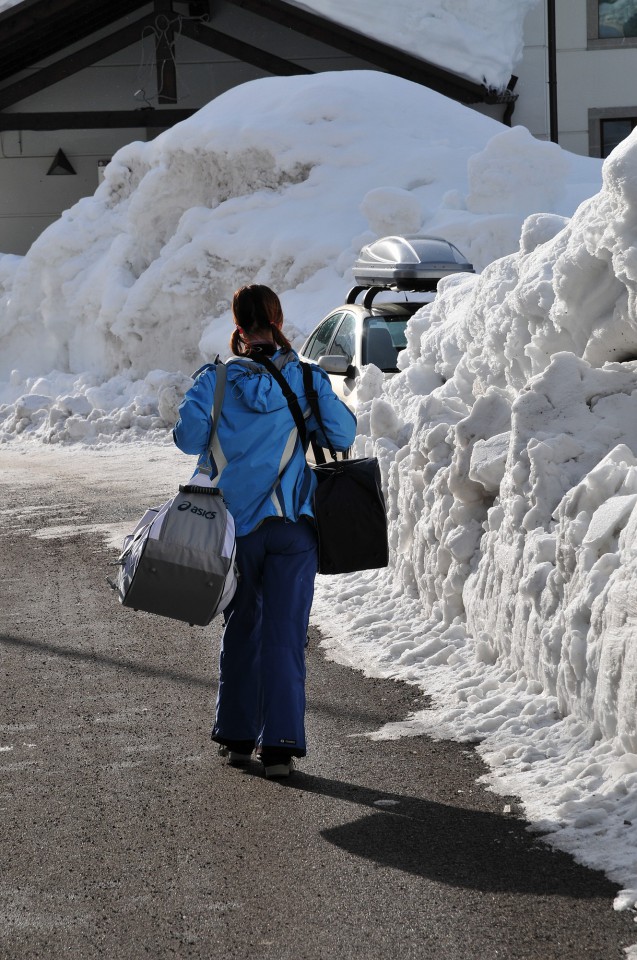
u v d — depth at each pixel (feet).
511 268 47.75
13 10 166.50
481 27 167.84
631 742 26.40
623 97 182.29
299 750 28.81
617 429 35.35
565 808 25.18
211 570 27.37
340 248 123.13
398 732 31.78
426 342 59.11
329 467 29.86
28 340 158.92
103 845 25.36
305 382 29.40
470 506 40.22
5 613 49.21
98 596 51.85
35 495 82.94
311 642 41.83
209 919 21.70
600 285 36.91
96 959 20.40
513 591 34.40
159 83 182.39
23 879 23.79
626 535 29.17
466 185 131.54
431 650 38.47
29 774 30.07
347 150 135.03
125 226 152.15
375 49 167.43
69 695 37.14
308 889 22.74
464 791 27.37
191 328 136.15
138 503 76.84
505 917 21.09
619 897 21.39
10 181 196.75
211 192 141.90
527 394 36.27
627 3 180.34
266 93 145.18
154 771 30.04
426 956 19.93
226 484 28.81
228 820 26.53
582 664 29.14
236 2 167.22
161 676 39.04
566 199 125.08
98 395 130.41
